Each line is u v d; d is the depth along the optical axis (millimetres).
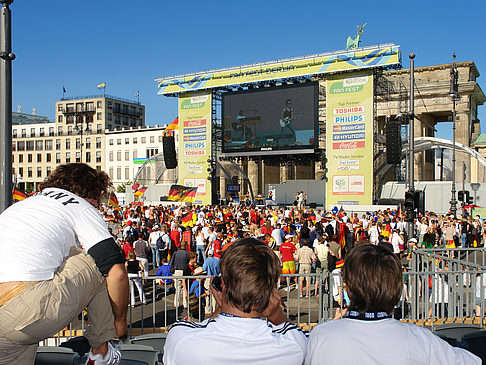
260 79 39719
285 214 26922
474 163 52656
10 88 5590
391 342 2072
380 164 42281
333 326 2188
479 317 7867
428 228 19453
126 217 26281
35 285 1988
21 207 2250
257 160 50562
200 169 43156
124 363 3781
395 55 33344
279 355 1991
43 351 4074
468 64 66375
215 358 1932
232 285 2080
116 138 96625
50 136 104938
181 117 44281
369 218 25500
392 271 2189
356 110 35281
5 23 5531
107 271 2234
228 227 18531
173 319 10406
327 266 13273
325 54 36250
